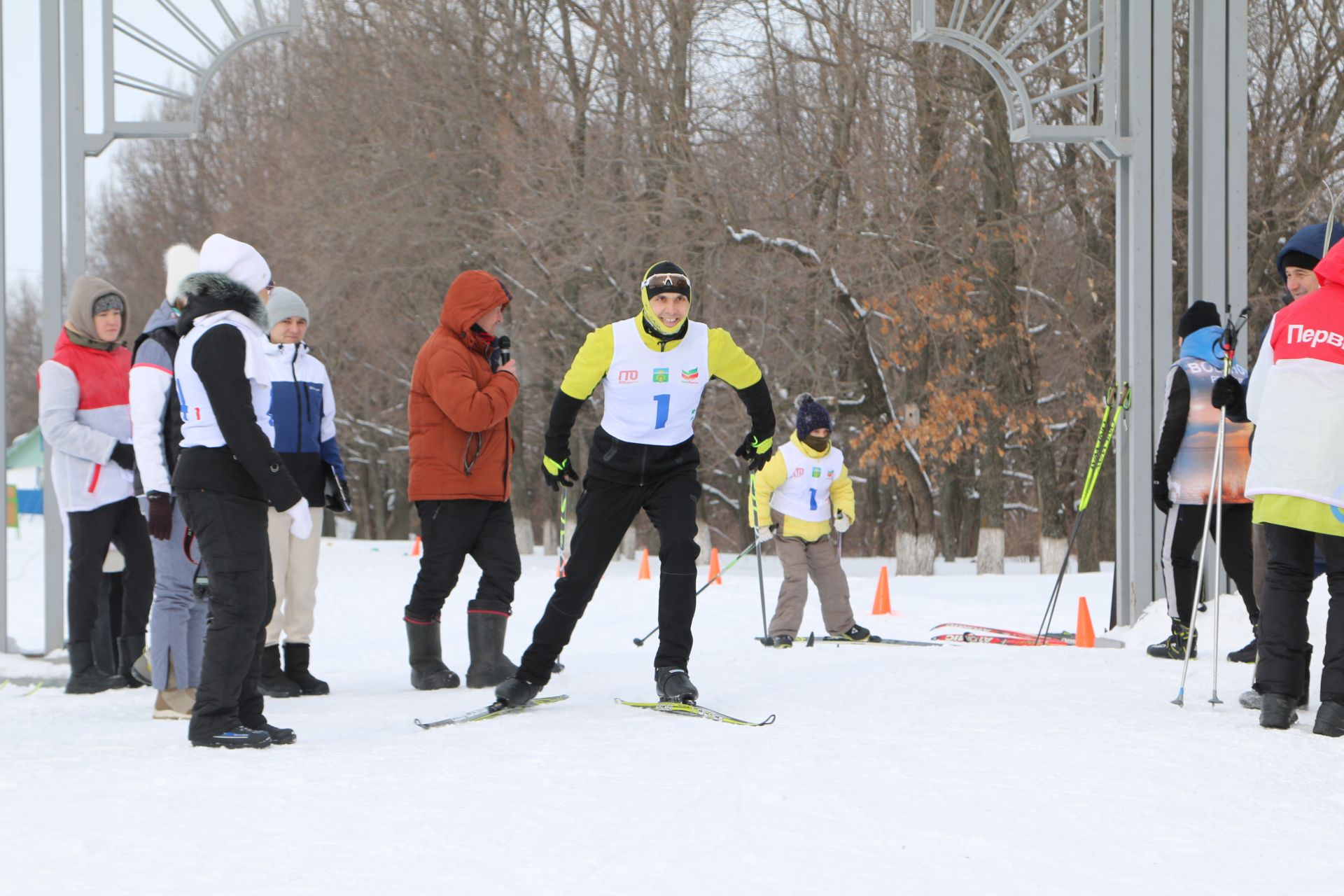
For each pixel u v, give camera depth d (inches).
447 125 2154.3
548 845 287.1
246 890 254.2
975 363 2103.8
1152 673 579.2
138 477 511.5
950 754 379.9
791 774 355.9
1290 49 1881.2
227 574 414.0
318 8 2287.2
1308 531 437.7
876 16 1983.3
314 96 2285.9
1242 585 636.1
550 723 450.0
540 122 2055.9
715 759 377.1
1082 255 2059.5
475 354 613.3
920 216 1972.2
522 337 2190.0
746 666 636.7
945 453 2014.0
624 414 467.2
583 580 478.9
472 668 627.5
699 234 1930.4
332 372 2834.6
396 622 1159.6
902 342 2000.5
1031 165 2105.1
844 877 266.1
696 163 1958.7
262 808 318.7
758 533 801.6
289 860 275.0
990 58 829.8
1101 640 765.9
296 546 607.5
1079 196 2031.3
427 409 613.3
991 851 284.8
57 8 749.9
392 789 340.2
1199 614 745.0
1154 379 803.4
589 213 1935.3
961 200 1984.5
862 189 1959.9
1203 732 418.9
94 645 636.1
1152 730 418.6
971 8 1841.8
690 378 464.4
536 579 1595.7
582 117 2103.8
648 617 1126.4
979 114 1955.0
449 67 2139.5
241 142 2864.2
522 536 2765.7
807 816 312.0
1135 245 800.9
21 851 279.7
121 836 291.9
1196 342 638.5
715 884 260.5
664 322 456.4
